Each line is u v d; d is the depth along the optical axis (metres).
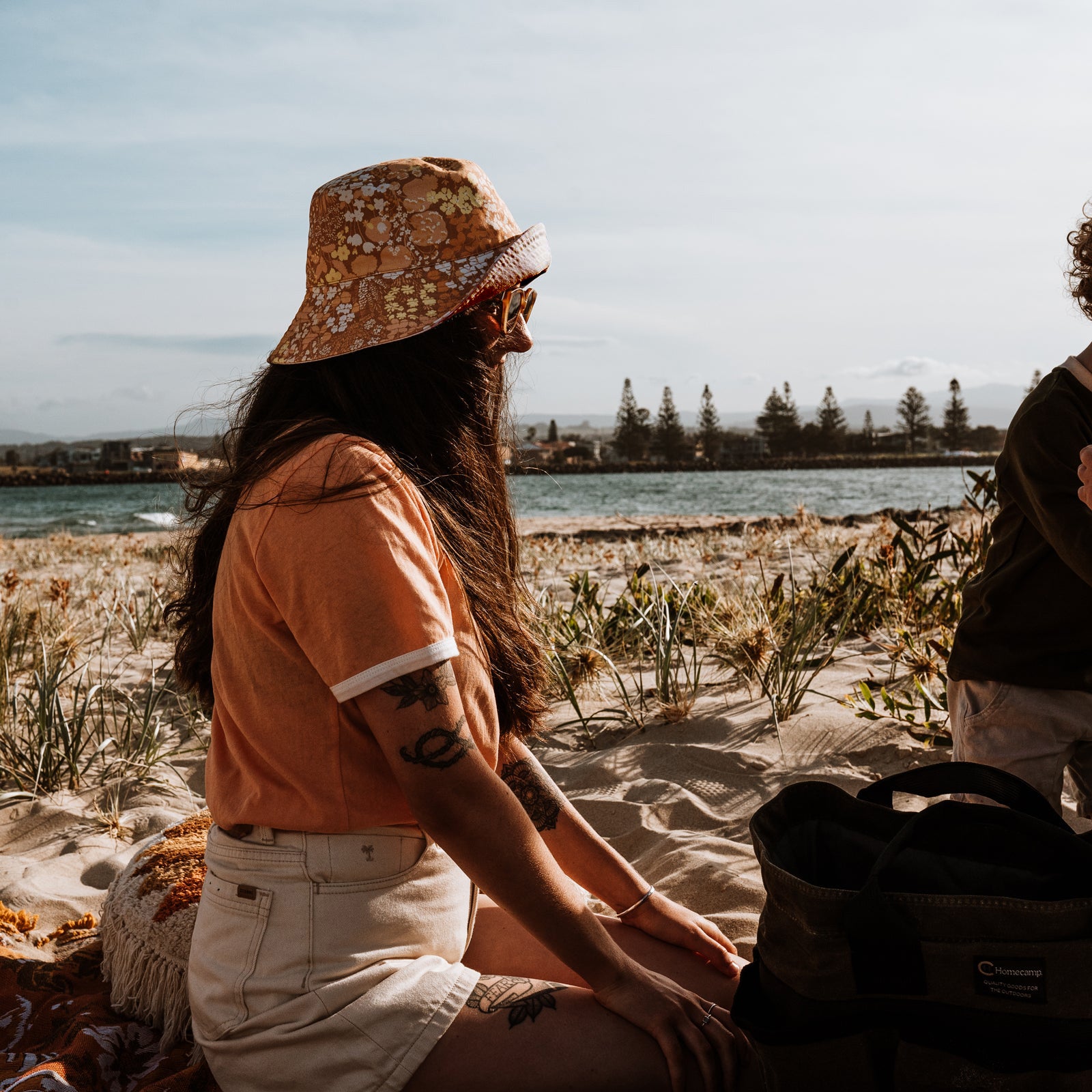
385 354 1.36
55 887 2.49
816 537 8.16
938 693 3.49
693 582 5.68
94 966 1.97
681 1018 1.31
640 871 2.46
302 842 1.31
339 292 1.38
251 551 1.27
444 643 1.24
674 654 4.38
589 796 2.87
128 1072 1.63
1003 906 1.13
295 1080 1.27
